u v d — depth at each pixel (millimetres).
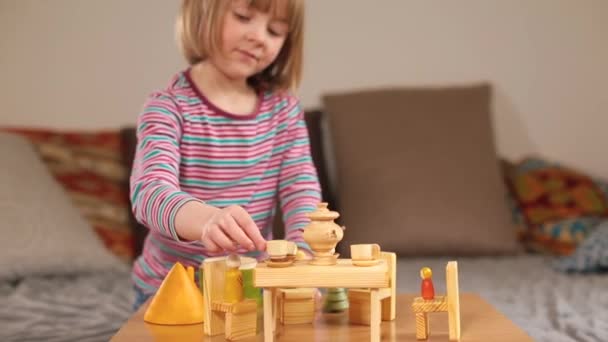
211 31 1109
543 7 2629
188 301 898
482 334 823
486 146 2391
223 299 855
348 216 2305
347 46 2613
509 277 1859
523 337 810
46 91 2523
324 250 792
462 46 2625
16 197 2004
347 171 2363
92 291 1727
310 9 2605
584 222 2303
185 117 1146
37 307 1526
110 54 2537
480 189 2312
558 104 2646
